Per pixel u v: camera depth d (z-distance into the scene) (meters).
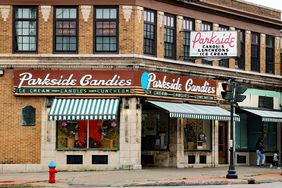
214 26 38.28
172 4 35.62
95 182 26.41
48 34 33.19
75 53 33.12
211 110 36.22
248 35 40.72
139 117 32.94
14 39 33.31
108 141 32.84
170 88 34.72
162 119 35.69
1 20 33.25
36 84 32.84
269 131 42.25
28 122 32.84
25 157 32.78
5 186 25.50
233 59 39.38
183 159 35.62
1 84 33.03
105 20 33.25
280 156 42.66
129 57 32.84
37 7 33.38
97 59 32.94
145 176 28.97
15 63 33.00
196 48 35.38
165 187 25.25
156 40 34.50
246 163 40.75
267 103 41.84
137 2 33.22
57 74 32.91
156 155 35.75
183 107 34.53
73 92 32.75
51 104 32.88
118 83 32.72
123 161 32.59
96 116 32.03
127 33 33.03
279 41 43.19
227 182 27.41
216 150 37.81
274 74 42.62
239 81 39.66
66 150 32.75
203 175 30.14
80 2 33.19
